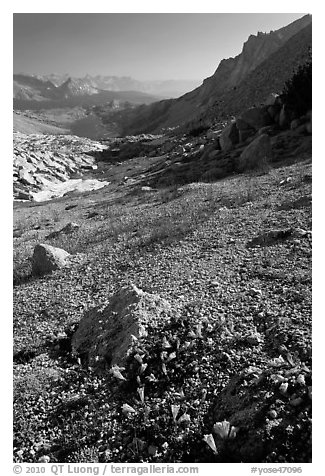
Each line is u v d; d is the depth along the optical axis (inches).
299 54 2529.5
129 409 254.2
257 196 679.7
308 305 303.9
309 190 614.2
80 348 335.0
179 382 265.1
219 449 212.8
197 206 721.0
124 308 340.8
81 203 1262.3
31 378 309.0
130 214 842.8
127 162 2308.1
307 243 423.2
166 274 439.5
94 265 557.9
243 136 1224.2
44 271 591.2
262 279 368.8
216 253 467.2
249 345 275.7
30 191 1743.4
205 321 308.0
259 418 211.9
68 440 250.8
